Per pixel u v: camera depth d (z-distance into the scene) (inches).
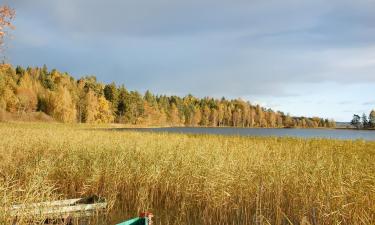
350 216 299.0
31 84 3858.3
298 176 384.8
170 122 5408.5
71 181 432.8
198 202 367.2
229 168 415.2
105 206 346.6
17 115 3043.8
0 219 254.1
